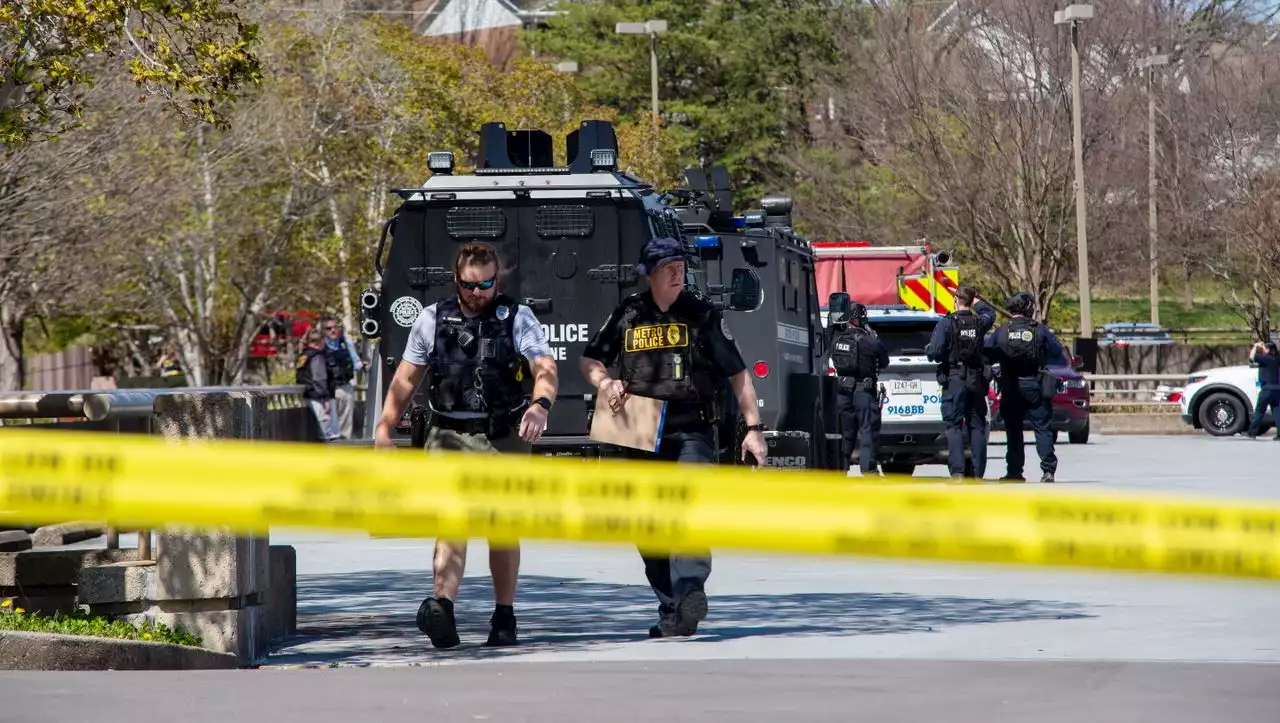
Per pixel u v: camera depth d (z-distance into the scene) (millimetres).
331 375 113438
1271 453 101375
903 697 25031
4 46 45094
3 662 27906
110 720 23000
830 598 40594
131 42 44125
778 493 19359
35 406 30938
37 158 101375
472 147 161750
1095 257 190375
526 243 55438
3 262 112125
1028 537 18422
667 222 59844
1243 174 181000
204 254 136250
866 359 74188
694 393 33344
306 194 140250
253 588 31984
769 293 64750
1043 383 74750
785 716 23391
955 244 187000
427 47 160750
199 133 124062
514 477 19703
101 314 135625
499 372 32062
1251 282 193375
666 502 19172
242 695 25141
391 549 55469
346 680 26781
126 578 31203
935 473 91438
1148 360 194750
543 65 177625
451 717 23297
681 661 29266
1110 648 31328
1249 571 17766
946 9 176250
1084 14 161250
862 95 178500
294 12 143125
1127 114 178000
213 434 30219
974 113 172250
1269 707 24094
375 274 145500
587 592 42906
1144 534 18312
